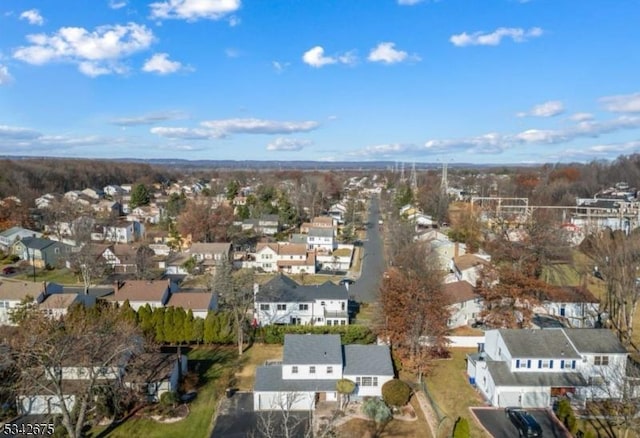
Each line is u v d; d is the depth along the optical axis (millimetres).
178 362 40875
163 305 55719
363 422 34750
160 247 94812
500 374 37875
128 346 34969
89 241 84812
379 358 40625
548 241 65000
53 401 34812
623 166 181875
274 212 126000
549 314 57906
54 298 54781
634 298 50281
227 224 103562
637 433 31453
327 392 37406
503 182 190500
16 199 117250
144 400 36875
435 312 44812
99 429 33281
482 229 94188
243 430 33469
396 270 57844
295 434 32969
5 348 35250
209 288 67312
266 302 56375
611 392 35875
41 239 86688
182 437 32469
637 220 95062
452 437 31797
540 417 35469
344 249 97812
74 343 33438
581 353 38312
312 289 58906
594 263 72500
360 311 61875
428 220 116625
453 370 44500
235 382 41219
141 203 147250
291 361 38375
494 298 50219
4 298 54938
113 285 71750
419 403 37750
